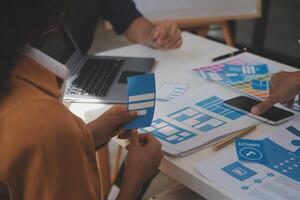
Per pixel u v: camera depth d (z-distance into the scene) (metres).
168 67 1.39
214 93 1.20
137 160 0.86
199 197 1.12
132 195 0.84
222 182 0.82
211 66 1.39
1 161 0.62
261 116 1.06
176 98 1.17
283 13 2.21
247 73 1.33
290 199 0.77
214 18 2.33
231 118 1.05
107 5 1.71
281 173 0.84
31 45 0.68
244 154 0.91
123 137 0.97
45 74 0.68
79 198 0.66
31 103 0.63
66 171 0.64
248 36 2.29
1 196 0.66
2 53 0.63
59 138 0.63
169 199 1.13
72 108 1.13
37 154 0.62
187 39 1.65
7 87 0.64
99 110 1.12
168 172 0.91
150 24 1.67
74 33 1.59
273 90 1.09
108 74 1.30
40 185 0.63
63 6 0.69
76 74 1.30
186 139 0.96
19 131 0.61
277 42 2.15
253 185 0.81
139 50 1.54
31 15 0.63
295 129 1.01
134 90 0.89
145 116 0.92
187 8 2.32
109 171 1.70
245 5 2.29
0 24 0.62
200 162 0.89
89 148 0.71
